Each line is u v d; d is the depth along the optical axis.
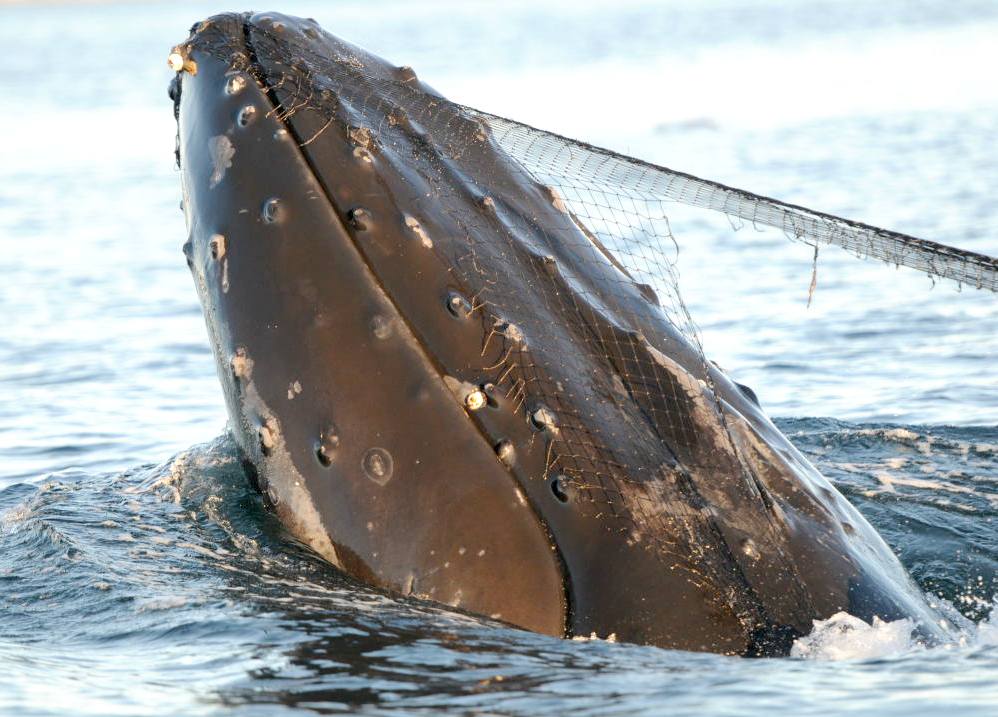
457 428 23.52
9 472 46.59
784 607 23.45
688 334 26.89
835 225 26.12
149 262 89.38
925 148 122.25
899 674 22.12
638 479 23.64
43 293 80.50
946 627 26.28
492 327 24.03
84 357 64.62
